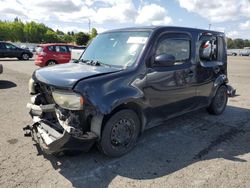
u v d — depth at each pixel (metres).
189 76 4.91
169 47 4.50
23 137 4.62
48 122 3.88
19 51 23.41
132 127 4.04
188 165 3.77
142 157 3.98
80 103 3.39
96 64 4.29
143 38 4.27
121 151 3.97
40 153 4.02
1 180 3.30
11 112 6.12
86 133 3.54
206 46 5.31
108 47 4.60
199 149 4.30
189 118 5.89
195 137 4.80
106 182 3.33
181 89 4.78
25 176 3.41
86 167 3.67
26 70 14.66
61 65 4.48
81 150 3.59
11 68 15.59
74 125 3.51
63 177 3.42
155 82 4.23
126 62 4.12
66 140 3.40
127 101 3.76
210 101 5.80
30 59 24.72
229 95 6.41
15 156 3.92
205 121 5.71
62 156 3.94
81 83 3.45
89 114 3.49
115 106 3.61
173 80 4.56
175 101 4.72
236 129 5.27
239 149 4.34
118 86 3.72
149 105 4.21
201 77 5.26
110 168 3.65
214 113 6.13
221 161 3.90
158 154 4.09
